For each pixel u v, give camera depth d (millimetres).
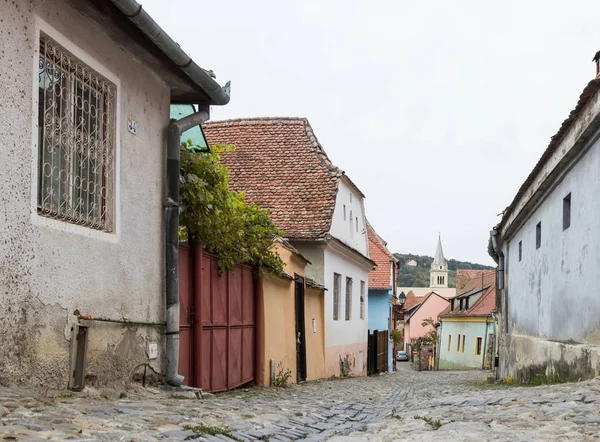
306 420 8070
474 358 50812
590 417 6316
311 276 21734
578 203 12047
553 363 13312
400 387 16844
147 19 7094
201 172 10531
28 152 6129
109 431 5105
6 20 5844
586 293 11531
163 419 6145
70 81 7059
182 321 10117
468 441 5641
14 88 5949
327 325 22031
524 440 5445
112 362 7781
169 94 9555
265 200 23047
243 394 11656
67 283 6793
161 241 9234
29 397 5832
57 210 6773
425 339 72312
